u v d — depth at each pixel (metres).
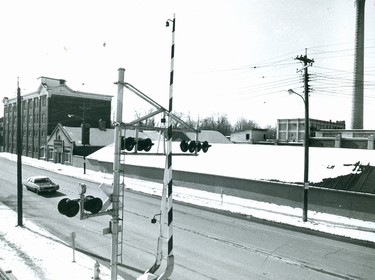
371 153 25.75
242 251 14.67
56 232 17.17
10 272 11.45
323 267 12.92
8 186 32.34
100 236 16.56
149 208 23.38
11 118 79.00
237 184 27.73
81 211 8.98
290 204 24.12
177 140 62.03
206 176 30.41
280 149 32.00
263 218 20.88
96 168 45.19
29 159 62.34
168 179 8.70
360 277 11.98
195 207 24.11
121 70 9.14
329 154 27.45
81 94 61.06
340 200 21.66
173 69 8.95
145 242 15.69
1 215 20.39
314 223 19.78
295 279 11.77
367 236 17.33
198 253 14.30
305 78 20.41
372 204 20.22
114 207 9.37
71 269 12.02
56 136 55.69
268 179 25.91
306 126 20.50
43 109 60.50
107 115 64.44
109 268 12.35
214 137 65.81
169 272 8.49
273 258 13.86
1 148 87.75
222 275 12.01
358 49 49.28
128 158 41.31
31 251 13.91
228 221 20.14
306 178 20.38
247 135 68.31
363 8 48.97
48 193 28.45
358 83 49.16
